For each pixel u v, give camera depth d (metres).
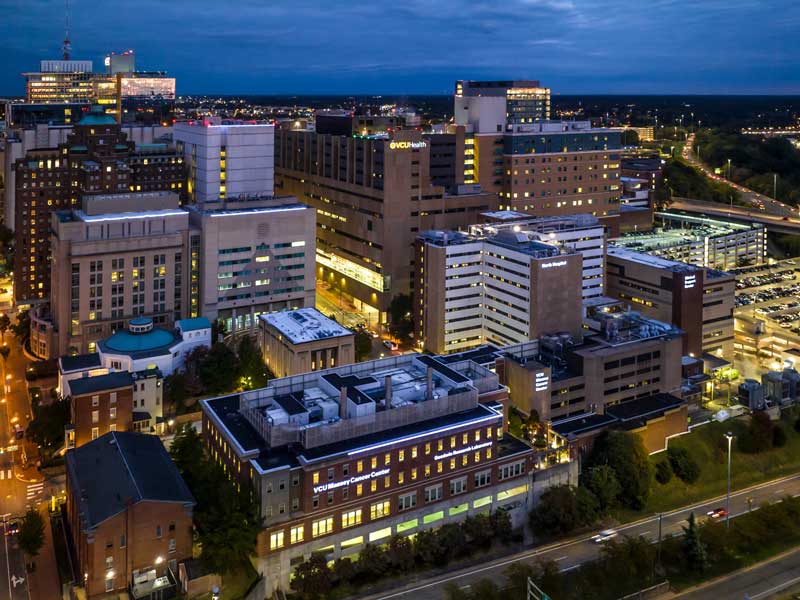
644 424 187.12
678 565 151.00
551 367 198.75
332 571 136.88
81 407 173.75
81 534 128.12
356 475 139.50
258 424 145.25
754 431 197.25
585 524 160.00
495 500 157.62
